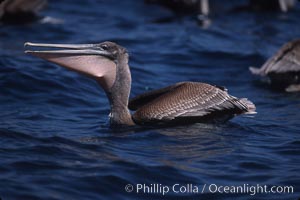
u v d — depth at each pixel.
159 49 21.41
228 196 10.61
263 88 18.17
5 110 15.00
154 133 13.25
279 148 12.78
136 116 13.82
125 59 13.97
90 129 13.75
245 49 21.78
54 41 22.17
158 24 25.31
